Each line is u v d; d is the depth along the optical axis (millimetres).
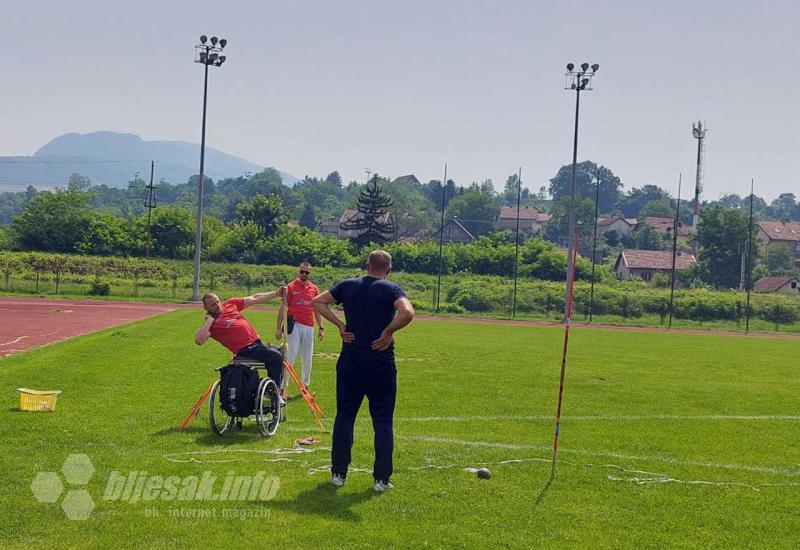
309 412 12211
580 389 16062
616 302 55188
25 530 6438
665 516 7504
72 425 10273
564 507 7625
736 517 7574
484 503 7629
